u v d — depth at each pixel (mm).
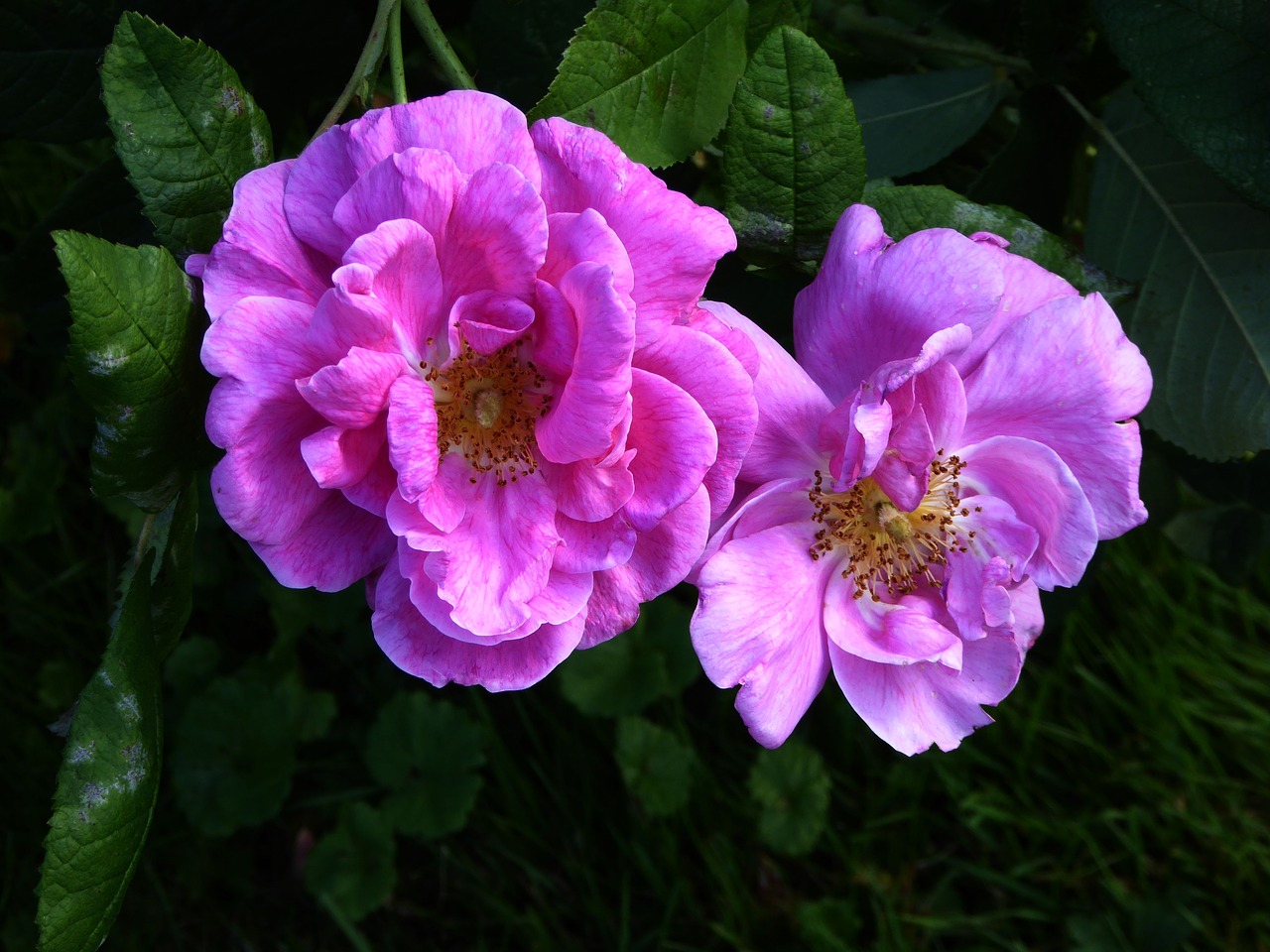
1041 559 237
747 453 221
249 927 482
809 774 460
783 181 230
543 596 209
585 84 228
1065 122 299
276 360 190
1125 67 248
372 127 193
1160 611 515
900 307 215
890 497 230
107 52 200
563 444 203
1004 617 231
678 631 475
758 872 481
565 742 482
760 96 225
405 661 210
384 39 221
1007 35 303
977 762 485
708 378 201
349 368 187
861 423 210
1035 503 235
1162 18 245
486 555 211
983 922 473
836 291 220
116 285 187
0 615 531
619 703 459
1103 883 470
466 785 455
